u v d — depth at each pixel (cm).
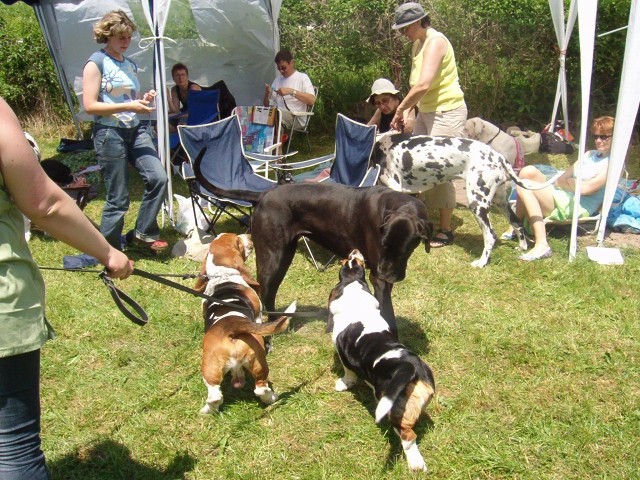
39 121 973
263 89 925
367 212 345
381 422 312
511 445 296
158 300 449
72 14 780
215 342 304
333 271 499
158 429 315
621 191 560
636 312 414
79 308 440
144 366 372
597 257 497
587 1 470
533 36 899
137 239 529
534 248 509
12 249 186
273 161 639
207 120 764
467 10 909
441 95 550
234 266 353
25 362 193
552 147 813
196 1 845
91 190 696
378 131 641
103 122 486
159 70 558
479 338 388
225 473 286
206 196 541
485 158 488
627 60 466
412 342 388
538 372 353
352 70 967
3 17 993
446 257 518
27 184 180
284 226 372
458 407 324
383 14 923
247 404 331
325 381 351
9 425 194
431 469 282
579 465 282
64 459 296
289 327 409
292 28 963
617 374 351
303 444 303
